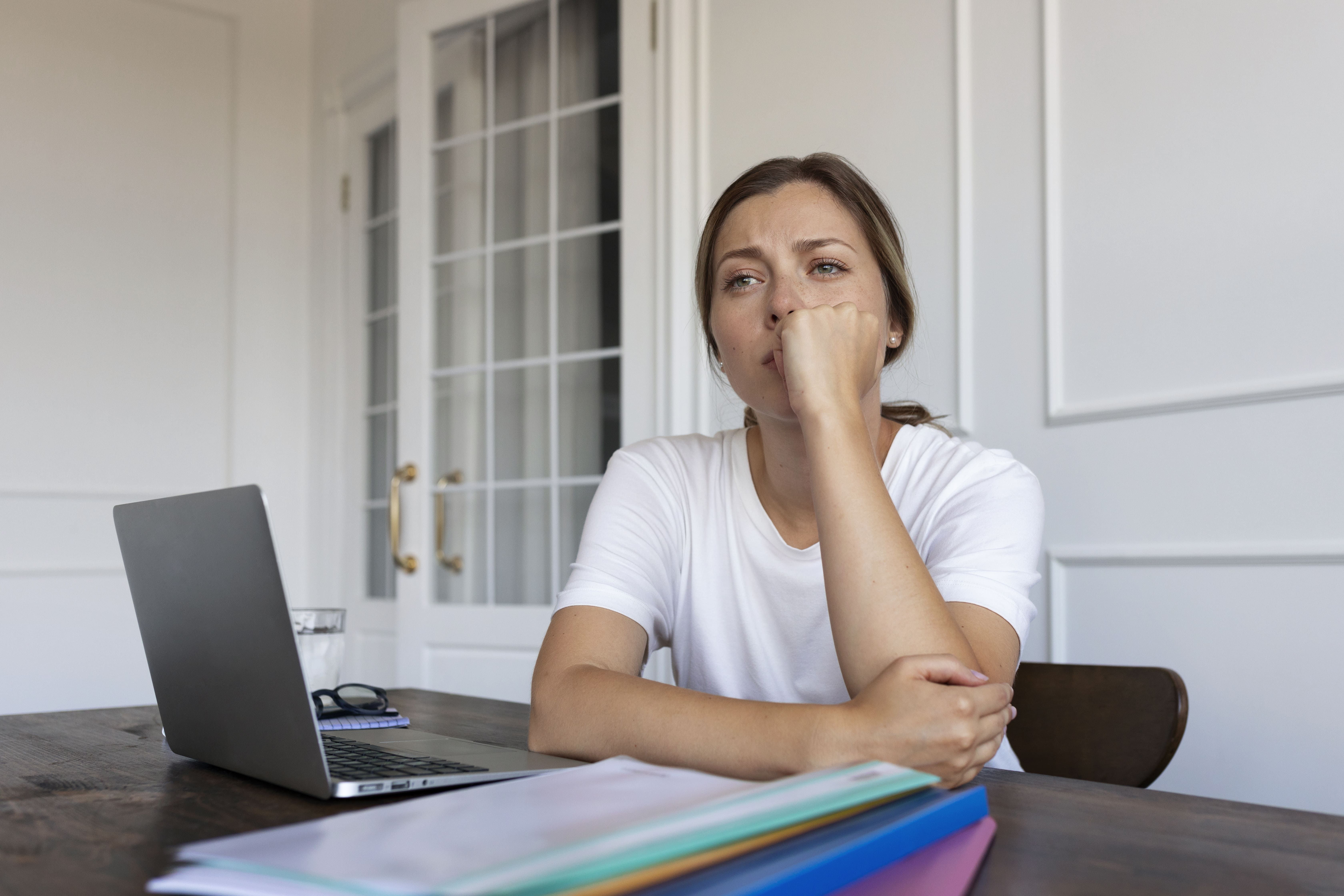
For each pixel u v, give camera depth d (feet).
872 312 3.50
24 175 10.94
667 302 8.59
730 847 1.50
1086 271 6.31
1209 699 5.62
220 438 12.05
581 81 9.27
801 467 3.51
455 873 1.28
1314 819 2.13
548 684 2.85
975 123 6.95
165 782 2.52
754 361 3.43
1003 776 2.62
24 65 11.01
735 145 8.37
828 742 2.21
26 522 10.69
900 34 7.43
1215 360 5.68
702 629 3.76
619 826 1.51
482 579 9.50
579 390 9.10
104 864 1.77
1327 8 5.36
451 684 9.41
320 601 12.33
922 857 1.77
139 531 2.61
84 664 10.90
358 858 1.39
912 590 2.54
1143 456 5.97
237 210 12.33
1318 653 5.22
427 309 9.96
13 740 3.31
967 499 3.37
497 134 9.75
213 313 12.10
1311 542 5.23
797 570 3.59
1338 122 5.28
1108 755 3.52
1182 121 5.90
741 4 8.41
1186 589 5.74
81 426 11.10
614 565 3.51
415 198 10.09
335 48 12.45
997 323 6.75
